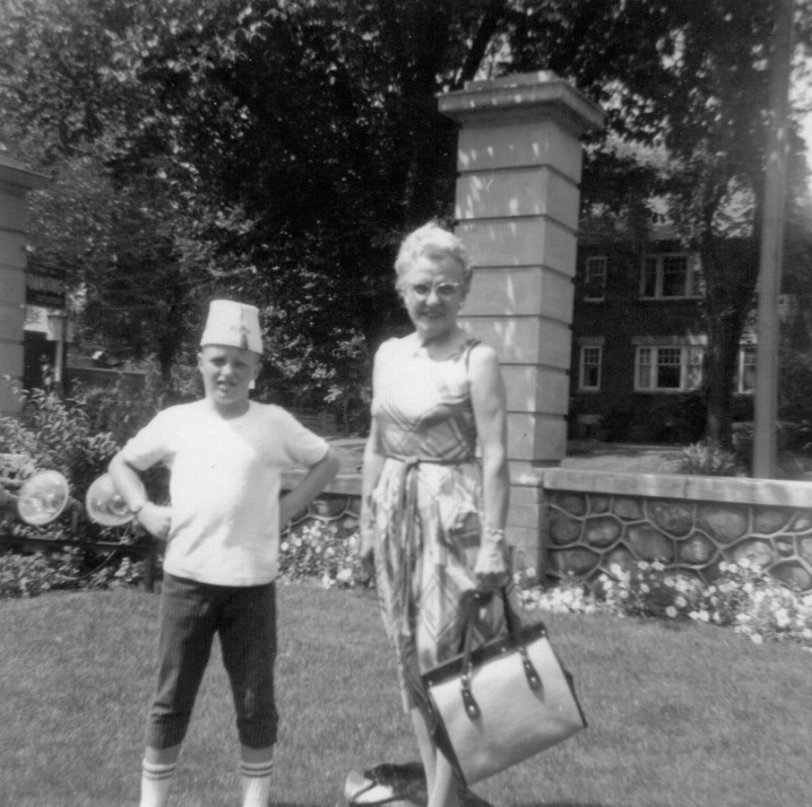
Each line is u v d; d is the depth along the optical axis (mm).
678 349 32719
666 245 32156
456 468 2918
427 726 2906
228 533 2912
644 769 3615
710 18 14055
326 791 3355
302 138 14797
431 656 2840
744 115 15578
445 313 2920
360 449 21828
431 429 2895
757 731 4043
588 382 34125
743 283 20531
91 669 4691
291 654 5090
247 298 17812
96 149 16078
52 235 19219
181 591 2918
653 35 14500
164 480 6816
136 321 23250
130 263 21438
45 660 4820
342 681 4645
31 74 14109
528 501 6809
